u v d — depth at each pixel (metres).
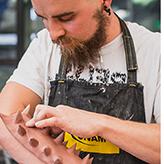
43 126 1.13
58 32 1.12
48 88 1.36
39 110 1.15
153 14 3.22
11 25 3.25
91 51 1.21
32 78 1.34
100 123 1.12
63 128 1.12
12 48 3.27
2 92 1.34
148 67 1.29
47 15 1.10
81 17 1.12
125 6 3.22
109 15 1.25
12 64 3.20
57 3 1.07
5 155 2.49
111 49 1.29
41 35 1.41
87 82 1.31
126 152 1.26
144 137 1.12
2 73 3.20
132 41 1.31
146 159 1.14
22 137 1.12
